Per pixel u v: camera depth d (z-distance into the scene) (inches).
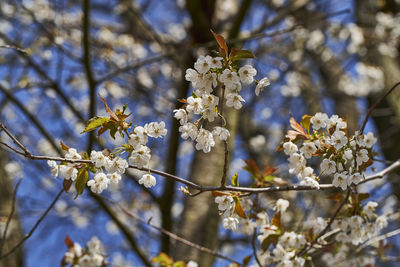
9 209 157.8
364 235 94.6
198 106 69.6
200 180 150.7
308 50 285.9
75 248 112.7
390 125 208.5
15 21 208.4
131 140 69.8
